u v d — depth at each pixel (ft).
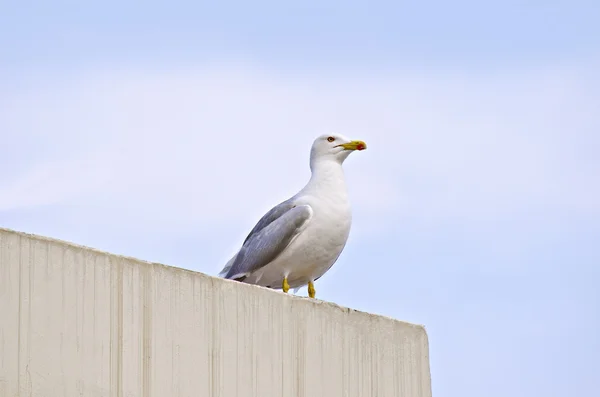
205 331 49.62
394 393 57.31
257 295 51.78
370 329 56.70
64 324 45.65
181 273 49.11
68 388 45.44
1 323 44.24
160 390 47.91
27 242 45.09
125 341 47.16
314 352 53.88
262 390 51.47
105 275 46.88
